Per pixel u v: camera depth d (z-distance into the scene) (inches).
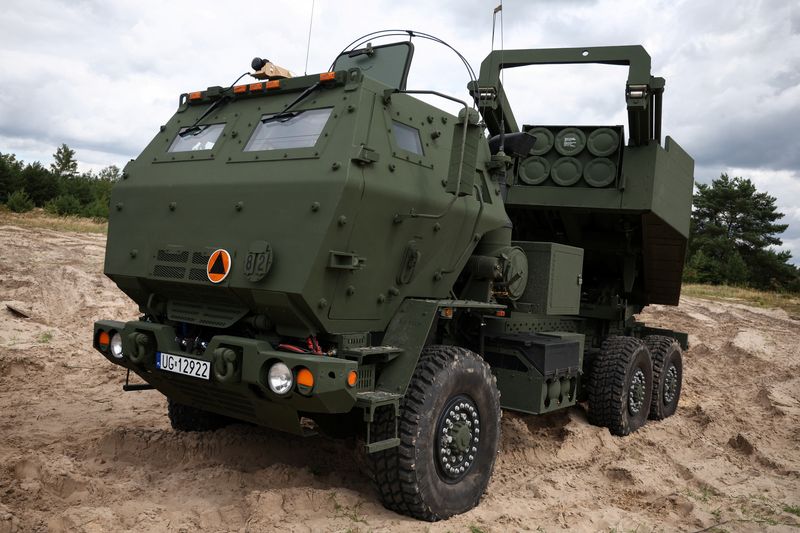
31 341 383.9
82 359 363.9
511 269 228.4
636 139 287.4
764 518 197.2
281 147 178.5
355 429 192.7
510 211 314.3
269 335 175.9
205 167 188.9
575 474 233.5
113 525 154.0
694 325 637.3
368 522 168.6
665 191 293.6
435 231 191.5
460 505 183.0
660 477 234.2
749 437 281.7
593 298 335.3
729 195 2138.3
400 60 224.1
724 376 466.3
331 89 181.0
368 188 163.8
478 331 233.9
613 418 284.4
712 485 227.0
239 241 171.2
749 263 2054.6
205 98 210.7
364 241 168.6
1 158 1694.1
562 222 314.0
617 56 275.1
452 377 180.1
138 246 194.4
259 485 189.2
